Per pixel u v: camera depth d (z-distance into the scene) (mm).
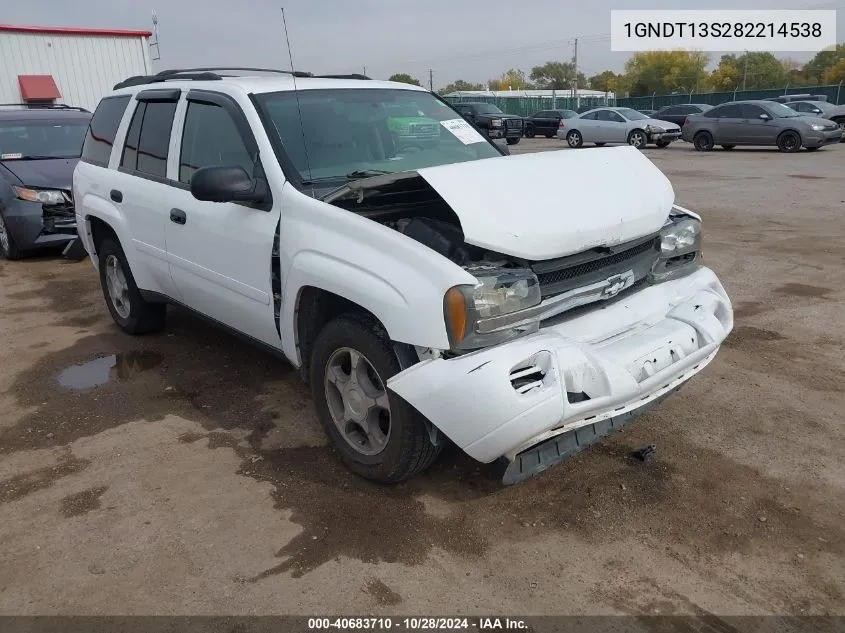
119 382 4527
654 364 2936
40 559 2777
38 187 8008
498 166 3043
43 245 8062
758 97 46531
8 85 18750
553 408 2570
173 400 4230
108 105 5367
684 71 74125
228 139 3830
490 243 2643
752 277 6715
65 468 3465
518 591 2572
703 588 2572
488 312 2607
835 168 15641
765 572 2648
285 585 2613
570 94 68000
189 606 2512
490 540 2854
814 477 3260
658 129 23156
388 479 3109
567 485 3227
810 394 4129
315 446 3627
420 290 2660
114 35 20000
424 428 2904
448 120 4453
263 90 3848
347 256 2945
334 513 3041
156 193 4379
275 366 4734
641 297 3225
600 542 2832
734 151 21656
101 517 3043
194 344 5215
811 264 7148
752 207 10680
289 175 3443
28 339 5449
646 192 3289
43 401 4266
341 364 3285
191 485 3283
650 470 3338
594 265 3021
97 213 5066
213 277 3945
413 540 2857
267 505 3109
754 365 4562
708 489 3180
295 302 3311
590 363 2709
